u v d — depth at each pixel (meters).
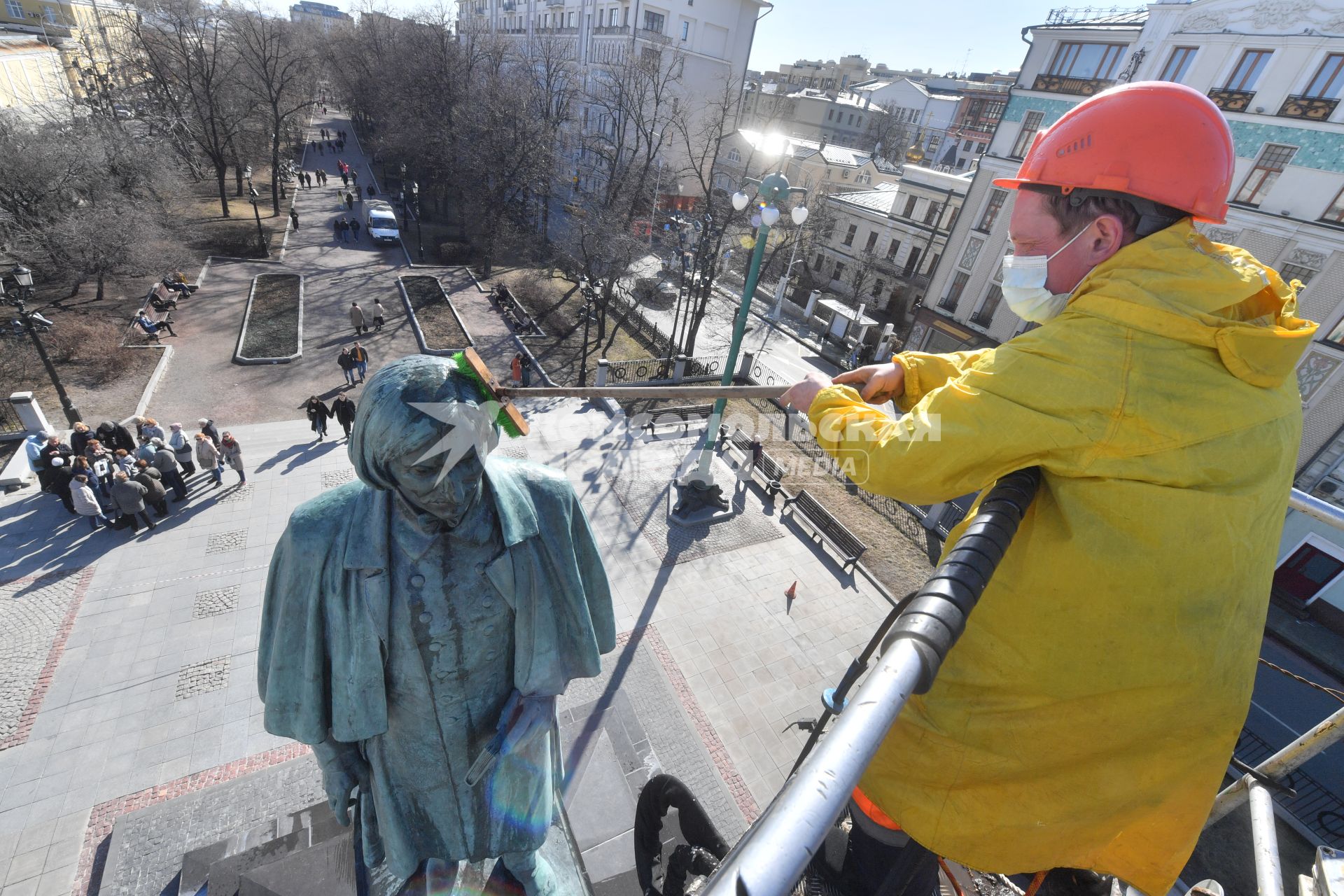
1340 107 18.08
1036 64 25.64
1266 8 19.20
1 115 23.44
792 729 11.60
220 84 35.75
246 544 13.90
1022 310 1.85
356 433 2.01
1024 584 1.46
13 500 14.30
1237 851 10.73
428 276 33.03
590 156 52.56
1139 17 23.31
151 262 23.70
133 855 8.41
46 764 9.46
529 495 2.48
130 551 13.34
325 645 2.35
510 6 68.25
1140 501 1.28
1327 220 18.56
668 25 49.12
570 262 31.08
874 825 2.18
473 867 3.30
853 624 14.17
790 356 32.03
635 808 5.41
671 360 26.70
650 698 11.73
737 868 0.73
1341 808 12.23
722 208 36.84
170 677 10.88
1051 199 1.70
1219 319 1.33
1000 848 1.55
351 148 61.50
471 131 38.22
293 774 9.53
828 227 38.88
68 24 49.75
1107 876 2.18
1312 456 18.61
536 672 2.59
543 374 25.25
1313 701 15.60
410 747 2.57
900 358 2.21
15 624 11.49
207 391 20.55
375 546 2.18
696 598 14.21
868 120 72.25
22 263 22.22
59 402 18.73
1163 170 1.51
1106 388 1.31
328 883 4.32
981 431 1.40
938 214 33.69
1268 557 1.40
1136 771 1.41
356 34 61.50
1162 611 1.30
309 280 30.55
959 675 1.60
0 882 8.20
